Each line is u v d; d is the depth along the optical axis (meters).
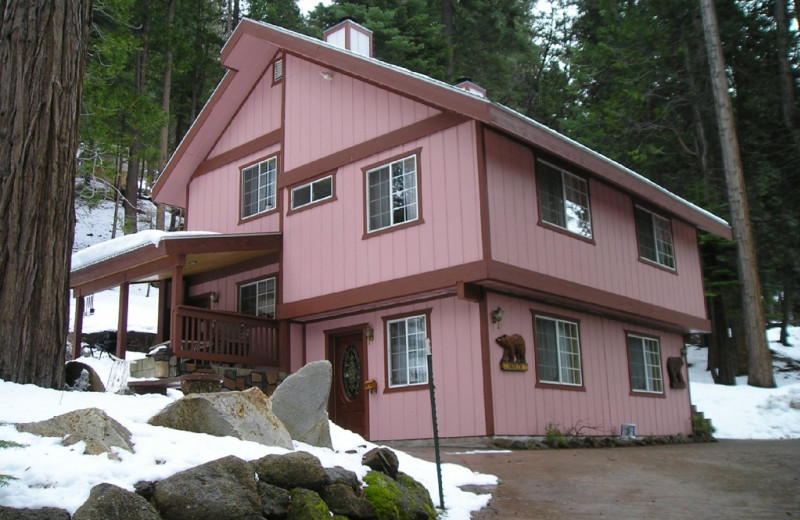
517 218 11.81
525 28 33.75
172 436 4.88
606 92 25.23
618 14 24.28
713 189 21.70
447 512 6.06
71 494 3.72
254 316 13.65
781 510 6.53
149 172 36.84
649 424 15.18
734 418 17.52
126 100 21.41
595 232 13.91
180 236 12.78
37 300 6.21
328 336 13.74
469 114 11.02
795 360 24.86
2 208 6.18
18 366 6.02
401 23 26.72
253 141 15.70
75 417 4.47
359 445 6.95
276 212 14.68
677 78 22.58
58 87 6.59
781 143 22.25
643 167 23.31
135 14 26.23
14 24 6.55
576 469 8.67
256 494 4.36
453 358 11.68
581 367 13.42
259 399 5.76
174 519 3.97
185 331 12.56
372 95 13.26
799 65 22.53
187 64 26.91
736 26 22.09
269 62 15.69
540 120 29.98
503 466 8.80
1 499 3.54
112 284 14.12
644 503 6.77
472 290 11.30
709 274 21.47
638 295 14.88
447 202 11.66
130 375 12.98
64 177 6.57
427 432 11.74
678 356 17.23
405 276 11.99
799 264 22.38
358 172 13.20
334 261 13.25
